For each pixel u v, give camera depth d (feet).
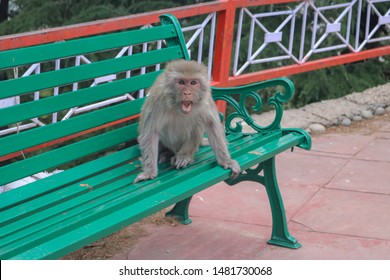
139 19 16.78
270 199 14.44
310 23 27.32
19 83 11.83
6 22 27.84
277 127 14.66
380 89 26.81
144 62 14.33
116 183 12.23
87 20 25.66
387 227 15.60
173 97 12.53
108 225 10.19
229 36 20.62
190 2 26.86
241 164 12.91
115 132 13.79
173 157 13.51
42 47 12.30
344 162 20.12
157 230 15.38
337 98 27.04
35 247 9.53
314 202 17.06
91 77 13.16
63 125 12.63
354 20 27.91
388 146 21.63
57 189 12.19
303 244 14.65
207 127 12.99
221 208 16.65
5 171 11.52
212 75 21.13
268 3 21.97
